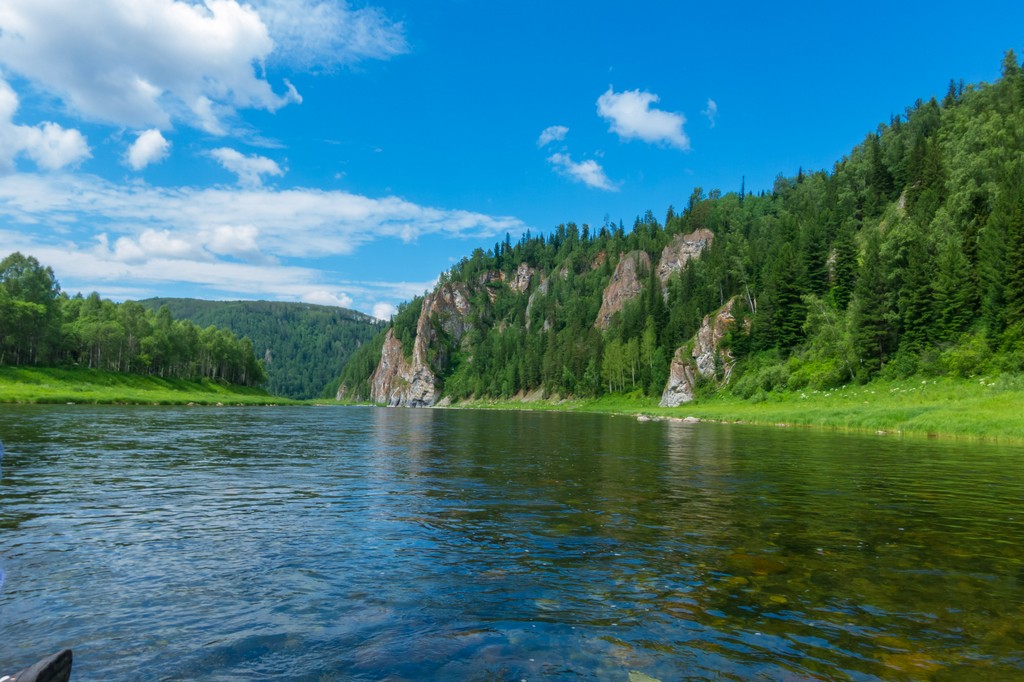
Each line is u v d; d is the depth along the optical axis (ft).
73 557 32.40
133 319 468.34
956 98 572.10
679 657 20.38
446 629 22.89
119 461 75.10
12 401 258.16
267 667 19.44
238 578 29.12
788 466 76.69
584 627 23.15
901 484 61.00
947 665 19.75
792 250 366.22
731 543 36.24
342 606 25.38
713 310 468.75
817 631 22.75
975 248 269.03
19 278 388.78
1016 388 171.53
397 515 44.52
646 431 164.25
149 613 24.31
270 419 210.38
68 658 14.11
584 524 41.60
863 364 255.91
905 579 29.32
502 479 64.18
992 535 38.60
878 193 455.22
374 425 192.34
